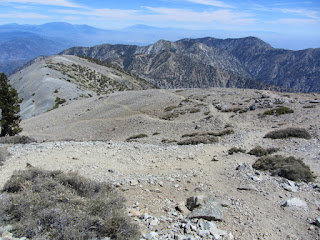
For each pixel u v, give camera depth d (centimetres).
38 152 1565
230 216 796
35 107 11419
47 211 605
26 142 2195
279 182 1066
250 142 1878
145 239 643
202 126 3194
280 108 3053
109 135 4306
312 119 2441
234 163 1342
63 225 580
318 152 1488
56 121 6588
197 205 831
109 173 1211
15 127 4500
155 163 1409
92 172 1212
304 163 1255
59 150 1628
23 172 906
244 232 712
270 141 1847
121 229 613
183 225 728
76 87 14288
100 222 614
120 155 1566
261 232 714
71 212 623
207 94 5994
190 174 1183
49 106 11131
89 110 6862
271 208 852
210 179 1115
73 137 4838
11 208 641
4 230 560
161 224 738
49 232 566
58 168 1241
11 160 1386
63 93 12756
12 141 2133
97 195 794
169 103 5650
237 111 3738
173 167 1317
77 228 579
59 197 706
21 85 15262
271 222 769
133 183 1060
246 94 5434
